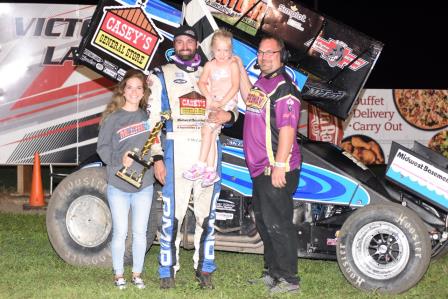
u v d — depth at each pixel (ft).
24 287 20.29
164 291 19.69
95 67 22.47
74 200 22.65
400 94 42.80
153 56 22.08
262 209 20.07
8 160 36.47
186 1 21.26
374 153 42.80
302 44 23.36
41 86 36.22
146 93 19.60
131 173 19.48
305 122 39.09
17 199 36.40
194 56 19.69
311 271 23.67
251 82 21.65
